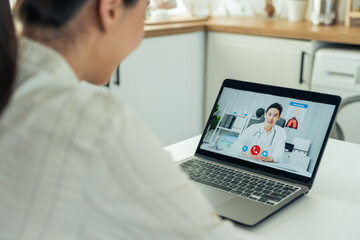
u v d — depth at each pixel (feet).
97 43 2.05
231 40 10.12
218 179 3.67
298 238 2.89
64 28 1.92
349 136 8.77
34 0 1.87
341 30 8.91
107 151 1.74
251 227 2.99
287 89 3.87
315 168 3.55
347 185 3.64
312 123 3.68
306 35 8.95
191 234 1.91
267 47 9.61
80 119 1.75
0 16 1.86
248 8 11.49
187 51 10.19
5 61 1.82
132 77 9.21
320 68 8.86
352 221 3.09
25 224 1.69
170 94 10.12
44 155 1.71
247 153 3.89
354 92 8.52
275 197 3.34
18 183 1.71
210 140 4.12
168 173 1.87
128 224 1.82
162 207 1.84
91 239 1.80
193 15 10.89
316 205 3.32
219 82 10.59
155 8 10.25
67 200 1.71
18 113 1.78
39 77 1.83
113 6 2.00
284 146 3.74
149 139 1.86
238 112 4.06
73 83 1.92
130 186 1.78
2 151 1.74
